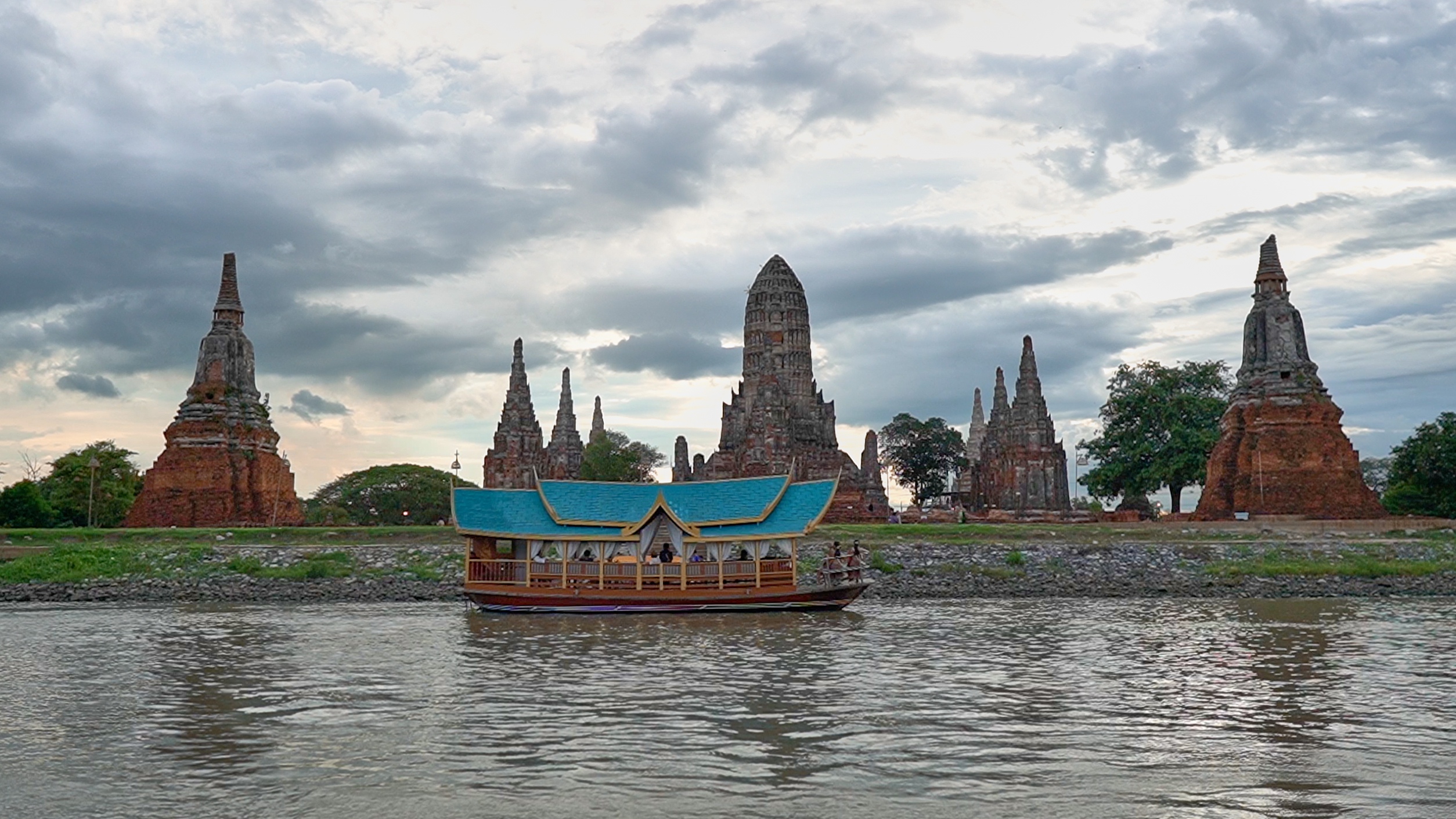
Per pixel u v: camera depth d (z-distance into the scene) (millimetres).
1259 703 27734
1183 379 115875
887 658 36000
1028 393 121188
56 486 107875
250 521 93875
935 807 18734
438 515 146625
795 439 136125
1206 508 93250
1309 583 62938
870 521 110500
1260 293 93500
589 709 27141
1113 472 112188
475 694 29375
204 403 95312
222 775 20859
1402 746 23016
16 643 40438
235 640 41594
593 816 18203
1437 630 43312
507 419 136875
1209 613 50625
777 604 52562
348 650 38531
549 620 49375
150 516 91938
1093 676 32094
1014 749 22766
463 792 19625
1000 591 61750
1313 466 87750
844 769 21219
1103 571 66750
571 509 54438
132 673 33031
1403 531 78000
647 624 47625
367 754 22422
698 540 53188
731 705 27641
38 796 19562
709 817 18141
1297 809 18625
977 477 143125
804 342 142375
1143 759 21938
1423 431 101875
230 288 99625
